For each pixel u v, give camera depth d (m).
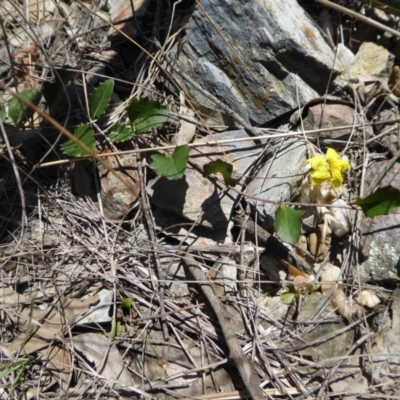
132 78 0.42
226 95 0.41
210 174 0.37
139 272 0.37
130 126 0.39
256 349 0.36
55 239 0.38
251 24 0.39
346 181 0.40
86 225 0.38
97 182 0.39
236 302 0.37
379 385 0.34
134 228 0.38
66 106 0.40
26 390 0.34
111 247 0.37
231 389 0.35
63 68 0.40
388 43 0.44
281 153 0.39
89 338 0.35
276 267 0.38
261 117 0.41
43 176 0.39
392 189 0.35
